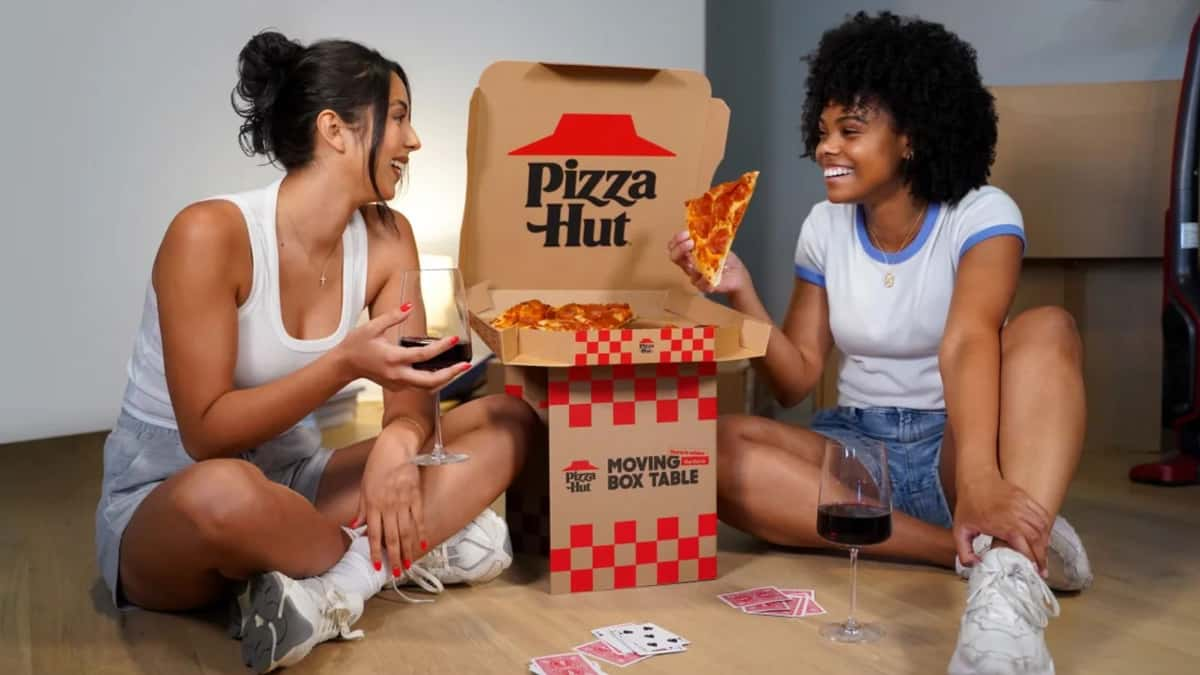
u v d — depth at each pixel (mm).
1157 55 3877
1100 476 3186
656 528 2189
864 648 1854
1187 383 3117
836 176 2268
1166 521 2693
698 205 2281
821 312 2500
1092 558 2381
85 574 2332
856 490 1766
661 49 4625
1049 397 1962
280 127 1978
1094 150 3449
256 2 4047
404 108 2039
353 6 4180
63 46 3785
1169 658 1813
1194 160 3131
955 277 2250
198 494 1786
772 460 2328
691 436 2193
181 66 3961
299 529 1872
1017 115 3508
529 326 2227
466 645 1888
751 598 2098
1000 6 4184
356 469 2201
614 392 2141
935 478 2318
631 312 2371
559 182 2393
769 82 4965
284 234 2002
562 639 1910
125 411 2080
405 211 4340
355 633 1902
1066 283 3568
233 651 1883
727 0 5094
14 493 3080
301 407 1860
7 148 3744
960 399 1999
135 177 3938
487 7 4359
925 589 2162
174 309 1862
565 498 2133
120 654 1873
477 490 2121
